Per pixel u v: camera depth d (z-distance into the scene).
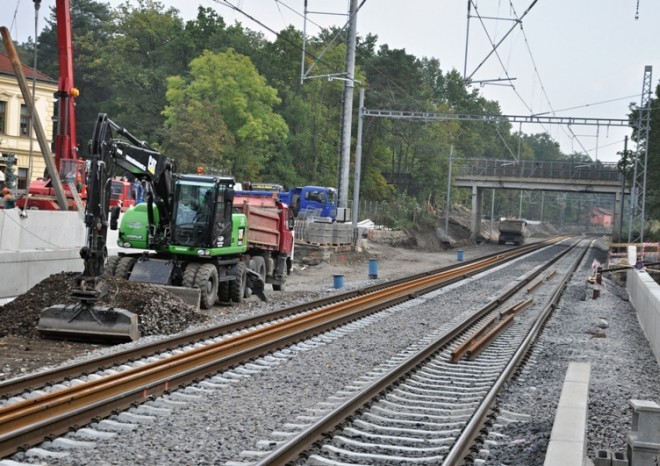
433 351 23.06
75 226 35.81
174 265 32.06
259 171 96.12
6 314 24.64
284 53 117.12
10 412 13.14
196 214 32.25
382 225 108.69
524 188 134.25
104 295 23.48
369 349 23.50
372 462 12.23
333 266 63.47
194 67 88.69
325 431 13.33
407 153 135.88
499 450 12.99
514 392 18.02
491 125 195.00
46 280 26.66
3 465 11.11
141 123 101.31
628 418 16.06
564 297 44.44
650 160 105.69
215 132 83.69
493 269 68.56
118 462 11.67
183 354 19.12
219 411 15.02
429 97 160.00
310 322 27.67
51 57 122.38
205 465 11.70
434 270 59.75
